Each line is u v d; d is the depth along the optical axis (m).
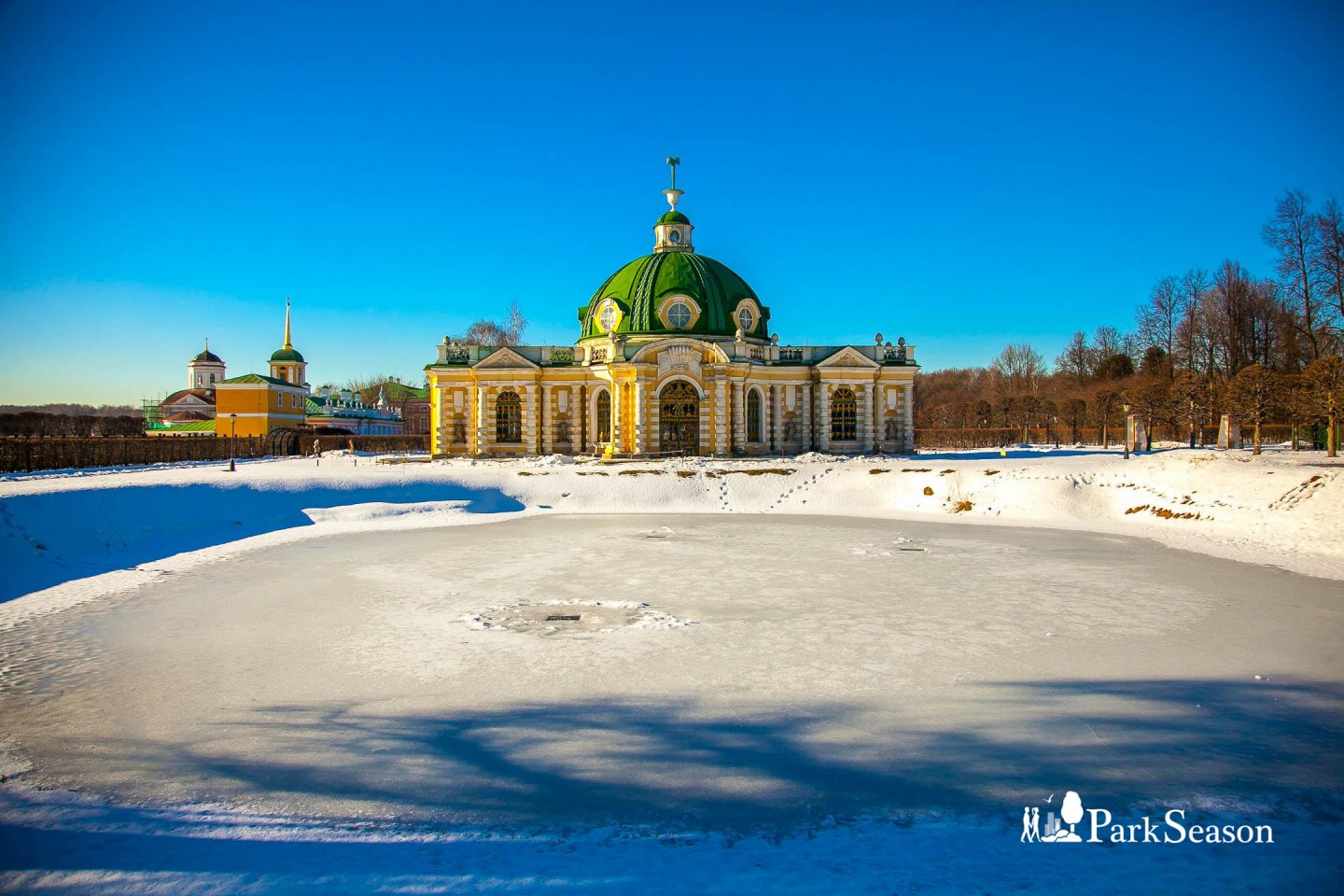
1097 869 10.00
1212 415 83.38
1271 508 38.03
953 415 121.62
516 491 51.28
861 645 19.52
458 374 75.00
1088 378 138.75
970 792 12.02
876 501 50.78
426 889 9.55
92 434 108.31
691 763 13.05
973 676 17.22
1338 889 9.58
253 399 111.31
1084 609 23.11
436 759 13.21
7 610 23.28
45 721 14.85
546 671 17.62
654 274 73.25
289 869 10.02
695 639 20.05
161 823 11.17
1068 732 14.23
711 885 9.64
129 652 19.06
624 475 53.03
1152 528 40.62
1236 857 10.29
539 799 11.87
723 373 68.56
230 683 16.88
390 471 51.78
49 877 9.84
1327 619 21.98
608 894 9.44
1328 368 54.66
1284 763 12.98
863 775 12.61
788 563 30.83
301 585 26.78
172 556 32.50
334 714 15.16
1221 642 19.67
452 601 24.34
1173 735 14.04
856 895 9.42
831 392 74.50
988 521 44.47
